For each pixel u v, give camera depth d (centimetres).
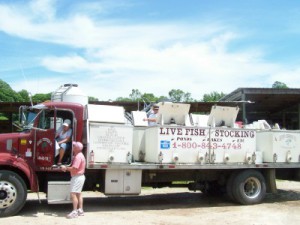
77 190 860
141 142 1046
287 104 2495
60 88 1052
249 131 1082
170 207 1034
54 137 904
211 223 830
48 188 877
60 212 926
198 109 2111
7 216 850
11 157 868
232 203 1105
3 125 2108
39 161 895
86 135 928
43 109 907
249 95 2152
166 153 980
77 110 937
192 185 1109
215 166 1027
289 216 912
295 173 1172
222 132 1048
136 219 860
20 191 856
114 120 955
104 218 861
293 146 1141
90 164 912
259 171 1131
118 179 953
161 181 1049
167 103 1027
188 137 1005
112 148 938
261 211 977
